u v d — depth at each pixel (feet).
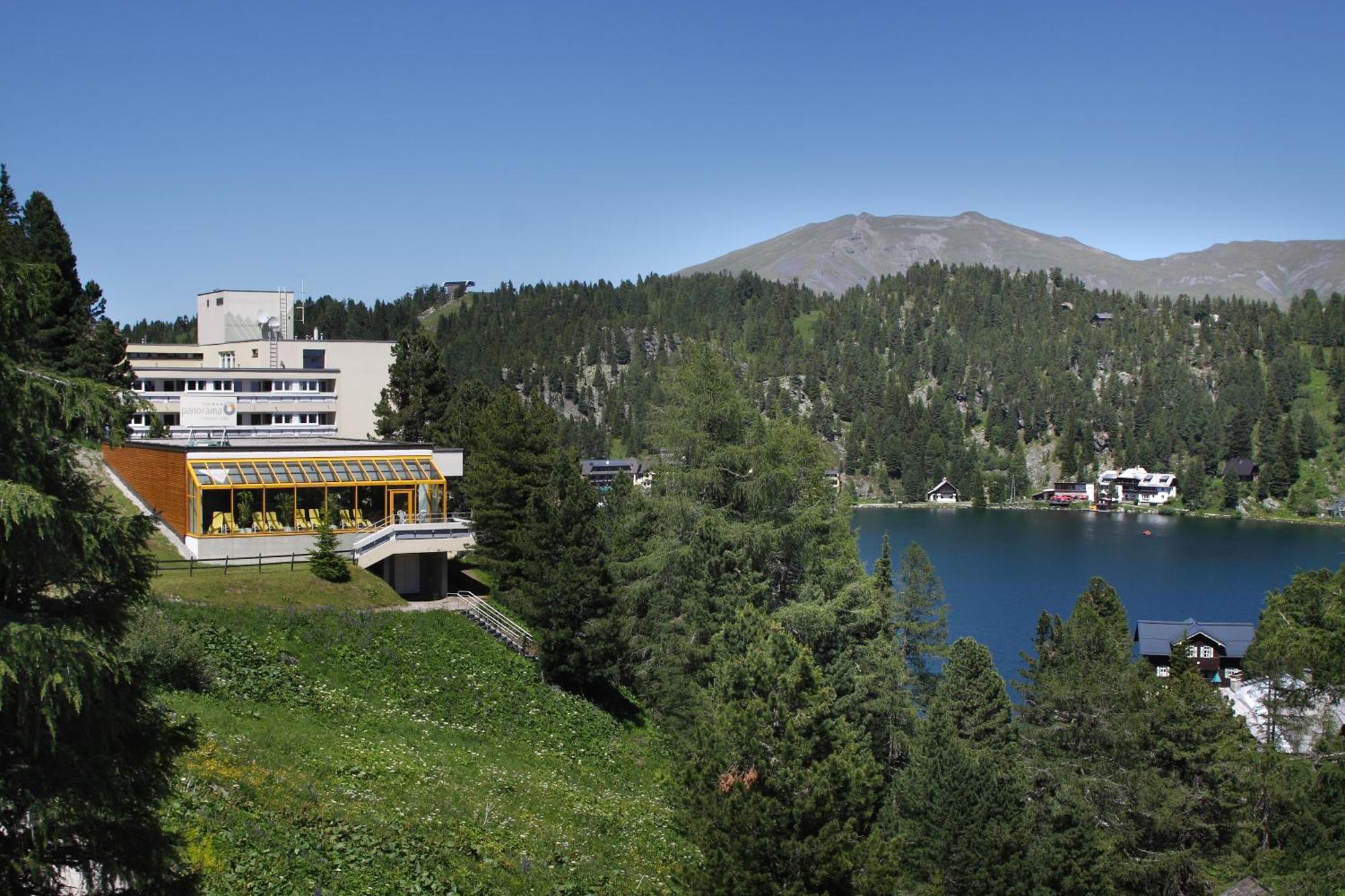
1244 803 137.08
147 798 49.01
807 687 92.17
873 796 93.20
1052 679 155.12
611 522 210.38
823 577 174.50
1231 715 143.54
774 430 189.16
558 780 122.01
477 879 81.20
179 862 50.31
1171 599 420.77
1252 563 524.93
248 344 357.20
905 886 115.55
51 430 45.34
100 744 46.73
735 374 195.72
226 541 165.89
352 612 149.59
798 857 84.33
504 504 188.34
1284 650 146.20
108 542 46.75
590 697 160.56
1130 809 136.87
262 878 69.41
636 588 175.32
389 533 172.24
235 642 128.06
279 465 175.73
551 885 85.61
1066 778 138.21
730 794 87.56
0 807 42.88
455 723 131.44
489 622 165.78
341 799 86.69
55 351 215.92
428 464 188.55
